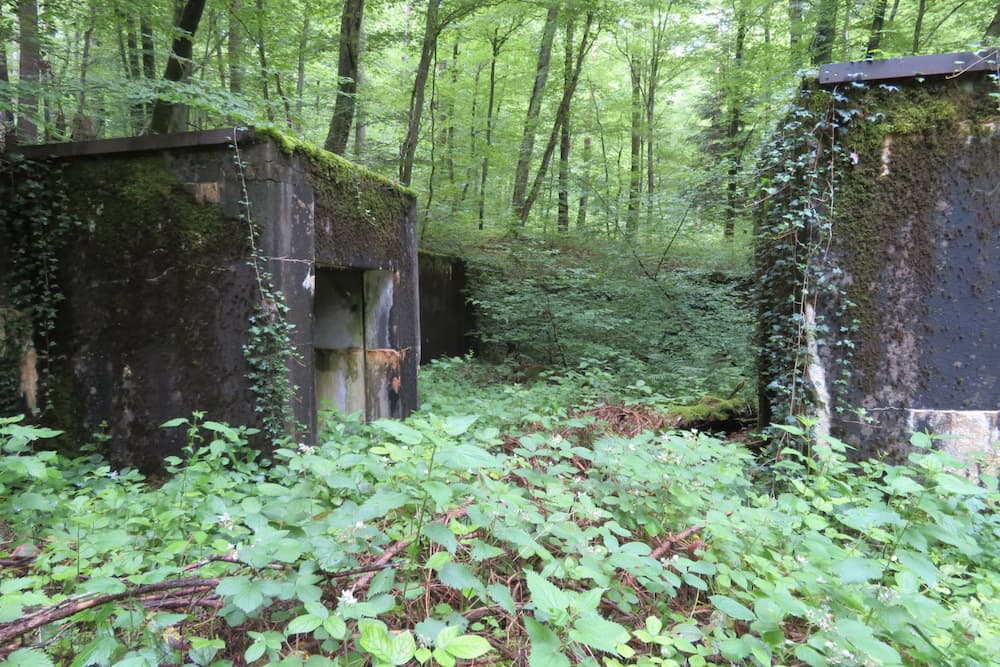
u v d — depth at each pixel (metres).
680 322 9.20
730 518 2.38
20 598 1.57
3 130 4.77
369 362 5.50
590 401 6.04
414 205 6.02
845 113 3.78
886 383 3.76
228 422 4.09
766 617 1.71
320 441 4.44
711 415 6.15
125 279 4.23
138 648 1.57
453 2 9.66
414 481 2.19
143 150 4.15
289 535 2.03
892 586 2.10
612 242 10.09
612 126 14.56
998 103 3.52
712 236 11.23
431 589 1.98
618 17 11.91
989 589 2.30
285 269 4.10
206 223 4.10
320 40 9.09
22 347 4.32
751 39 12.18
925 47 9.27
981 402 3.58
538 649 1.36
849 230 3.82
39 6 5.84
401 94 12.20
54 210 4.30
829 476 3.16
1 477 2.79
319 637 1.61
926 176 3.67
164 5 6.67
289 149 4.12
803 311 3.92
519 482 3.07
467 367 9.09
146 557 2.16
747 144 10.98
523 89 14.75
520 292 10.12
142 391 4.21
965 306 3.61
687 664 1.79
